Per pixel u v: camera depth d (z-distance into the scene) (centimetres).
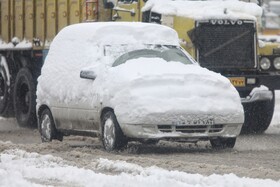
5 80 3469
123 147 2116
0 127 3216
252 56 2764
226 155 2097
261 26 2900
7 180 1573
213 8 2730
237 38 2739
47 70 2447
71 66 2330
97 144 2406
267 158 2030
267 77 2745
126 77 2095
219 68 2722
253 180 1561
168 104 2059
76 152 2067
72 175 1661
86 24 2402
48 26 3194
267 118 2848
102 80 2161
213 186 1497
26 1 3356
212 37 2712
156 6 2727
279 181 1562
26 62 3294
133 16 2795
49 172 1702
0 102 3512
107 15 2883
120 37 2312
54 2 3150
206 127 2100
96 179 1591
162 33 2355
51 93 2398
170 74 2111
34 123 3189
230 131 2141
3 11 3528
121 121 2069
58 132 2417
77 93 2262
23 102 3247
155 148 2275
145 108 2044
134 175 1639
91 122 2212
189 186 1476
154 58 2212
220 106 2111
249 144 2412
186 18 2697
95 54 2267
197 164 1845
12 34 3466
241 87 2730
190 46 2692
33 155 1984
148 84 2084
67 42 2402
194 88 2105
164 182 1501
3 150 2139
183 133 2069
